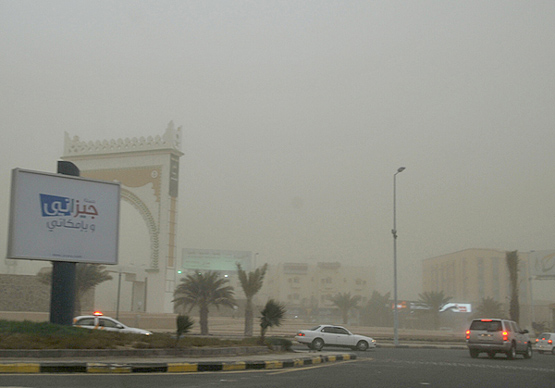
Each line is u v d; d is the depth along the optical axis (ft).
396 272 136.15
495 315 270.87
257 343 80.94
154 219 206.80
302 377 50.44
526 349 94.22
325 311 368.27
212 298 156.97
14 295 183.83
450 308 364.79
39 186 71.46
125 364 50.08
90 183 75.66
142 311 205.77
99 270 169.89
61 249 72.28
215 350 67.51
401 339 162.50
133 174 213.05
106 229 76.38
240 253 307.37
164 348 63.82
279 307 83.82
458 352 111.45
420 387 45.14
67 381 41.01
